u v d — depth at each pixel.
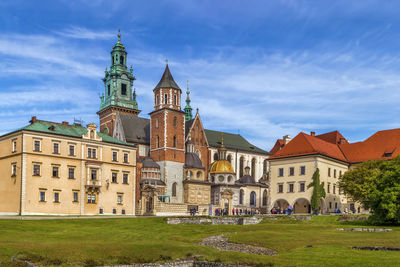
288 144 115.12
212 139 150.38
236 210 117.31
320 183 105.75
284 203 117.56
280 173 112.44
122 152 104.50
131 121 135.38
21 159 88.81
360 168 87.12
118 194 102.62
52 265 41.81
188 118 189.88
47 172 91.56
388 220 72.94
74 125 103.19
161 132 126.31
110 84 154.50
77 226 69.81
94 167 98.44
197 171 128.75
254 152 154.25
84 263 42.84
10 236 53.94
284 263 41.53
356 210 113.00
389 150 115.44
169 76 132.00
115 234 61.72
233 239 56.59
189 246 50.28
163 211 108.06
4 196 92.56
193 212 108.62
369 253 43.50
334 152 118.50
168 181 122.56
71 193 94.50
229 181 132.62
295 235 57.91
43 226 66.38
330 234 58.53
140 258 45.25
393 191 71.44
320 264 39.78
